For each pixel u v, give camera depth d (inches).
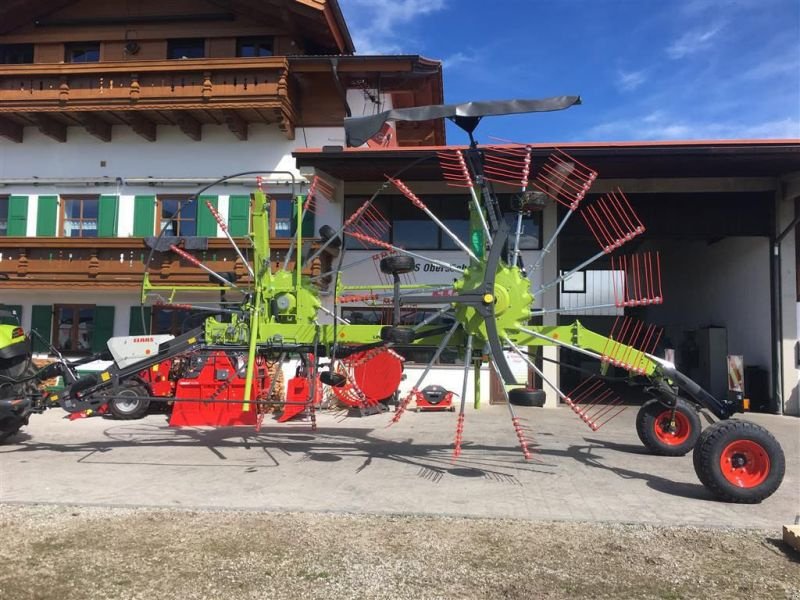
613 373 621.9
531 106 240.7
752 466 227.3
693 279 715.4
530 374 542.0
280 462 290.8
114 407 444.8
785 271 535.5
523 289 254.8
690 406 314.2
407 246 565.0
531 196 257.6
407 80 599.5
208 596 145.9
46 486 243.4
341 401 468.8
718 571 163.3
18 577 156.4
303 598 145.3
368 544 180.2
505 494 234.8
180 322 560.7
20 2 619.5
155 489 239.5
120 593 147.4
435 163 490.3
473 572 161.0
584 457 308.3
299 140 591.5
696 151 459.5
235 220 577.9
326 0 574.2
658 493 239.5
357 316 536.4
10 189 606.9
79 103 561.0
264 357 323.0
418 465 285.7
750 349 573.0
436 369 548.7
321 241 496.4
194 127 585.3
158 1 626.5
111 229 588.1
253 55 623.5
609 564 167.3
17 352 336.2
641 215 549.3
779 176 534.6
